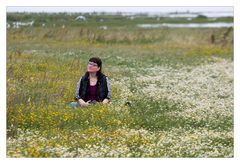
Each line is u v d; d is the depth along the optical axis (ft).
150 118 50.55
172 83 71.77
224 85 72.49
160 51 108.37
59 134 43.21
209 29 141.08
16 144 40.57
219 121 51.83
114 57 92.12
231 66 91.91
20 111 47.85
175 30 139.23
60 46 104.01
